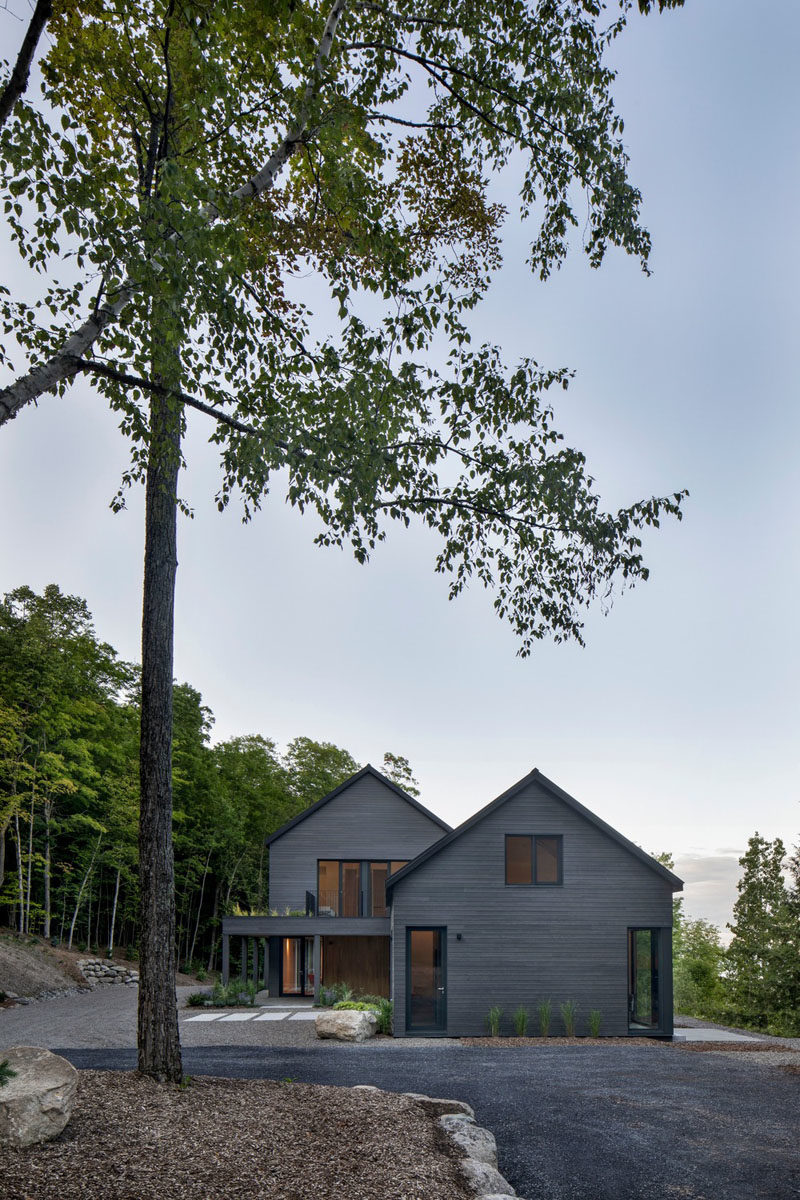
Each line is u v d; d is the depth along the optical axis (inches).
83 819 1262.3
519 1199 251.3
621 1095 428.5
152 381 304.8
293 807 1828.2
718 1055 572.4
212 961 1594.5
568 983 719.7
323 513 326.0
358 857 1083.9
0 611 1195.3
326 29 301.7
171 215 238.7
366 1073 478.6
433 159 391.2
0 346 263.9
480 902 730.8
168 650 373.1
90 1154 244.1
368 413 300.0
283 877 1075.3
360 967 1013.2
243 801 1694.1
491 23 321.7
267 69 286.4
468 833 741.9
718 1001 1774.1
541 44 323.0
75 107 316.2
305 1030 677.9
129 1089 318.3
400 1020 695.7
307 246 376.2
